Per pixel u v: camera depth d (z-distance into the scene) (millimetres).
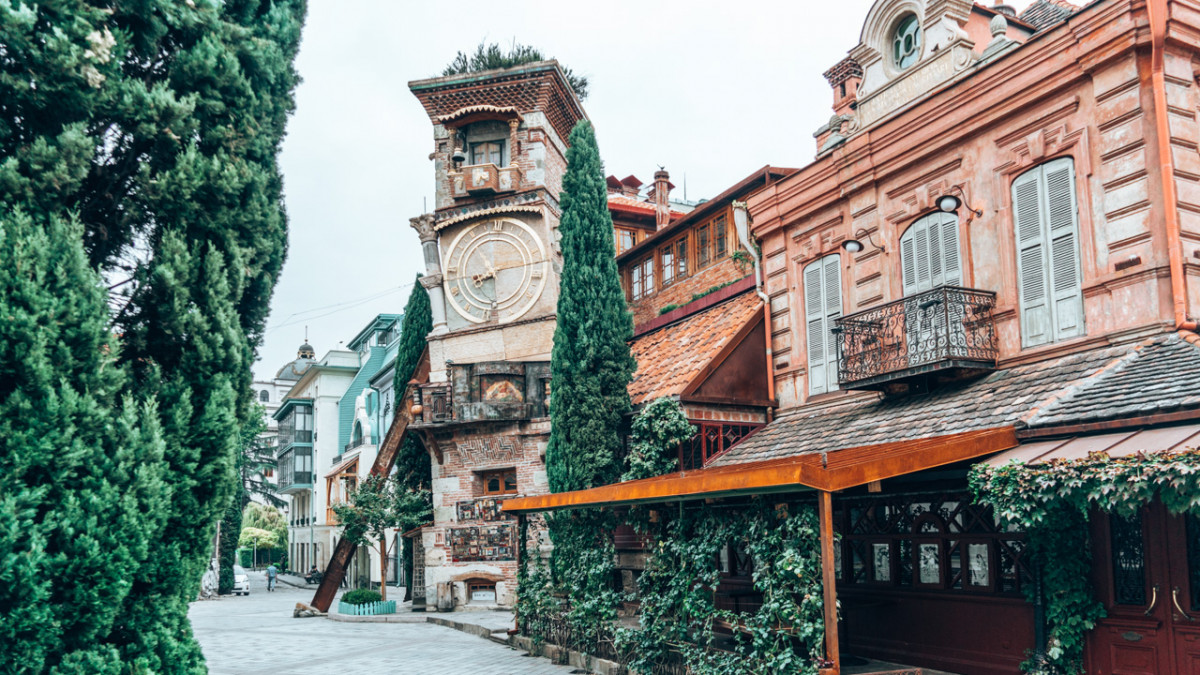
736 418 16484
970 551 10859
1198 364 9148
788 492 9820
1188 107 10750
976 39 15133
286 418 63969
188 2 8656
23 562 6586
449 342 24281
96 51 7504
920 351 12703
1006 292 12172
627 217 29766
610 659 13828
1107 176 10984
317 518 57656
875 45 14938
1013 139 12195
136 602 7648
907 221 13805
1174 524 8695
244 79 8992
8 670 6590
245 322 9383
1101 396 9547
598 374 18156
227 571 44875
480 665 15250
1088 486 8039
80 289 7293
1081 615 9227
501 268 23922
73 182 7430
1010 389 11211
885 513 12203
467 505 23344
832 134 15695
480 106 24047
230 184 8609
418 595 26672
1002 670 10203
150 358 8281
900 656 11617
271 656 17297
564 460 18125
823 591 9352
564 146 25828
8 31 7078
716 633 13016
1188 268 10336
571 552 15180
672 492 10977
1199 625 8422
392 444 27297
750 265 20469
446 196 24688
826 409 15047
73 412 7062
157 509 7559
